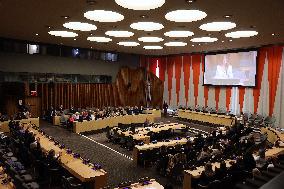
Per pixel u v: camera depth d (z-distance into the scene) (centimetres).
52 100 2177
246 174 859
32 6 848
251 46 1767
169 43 1680
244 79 1941
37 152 1016
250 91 1927
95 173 859
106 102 2466
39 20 1061
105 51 2164
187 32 1264
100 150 1421
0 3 818
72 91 2278
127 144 1430
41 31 1324
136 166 1192
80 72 2302
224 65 2066
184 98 2420
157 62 2625
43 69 2105
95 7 841
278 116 1775
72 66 2255
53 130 1825
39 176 984
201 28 1148
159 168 1111
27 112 1848
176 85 2483
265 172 779
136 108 2242
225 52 2030
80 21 1063
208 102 2225
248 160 941
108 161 1250
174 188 969
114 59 2488
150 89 2630
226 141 1288
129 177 1061
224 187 805
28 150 1077
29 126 1520
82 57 2298
